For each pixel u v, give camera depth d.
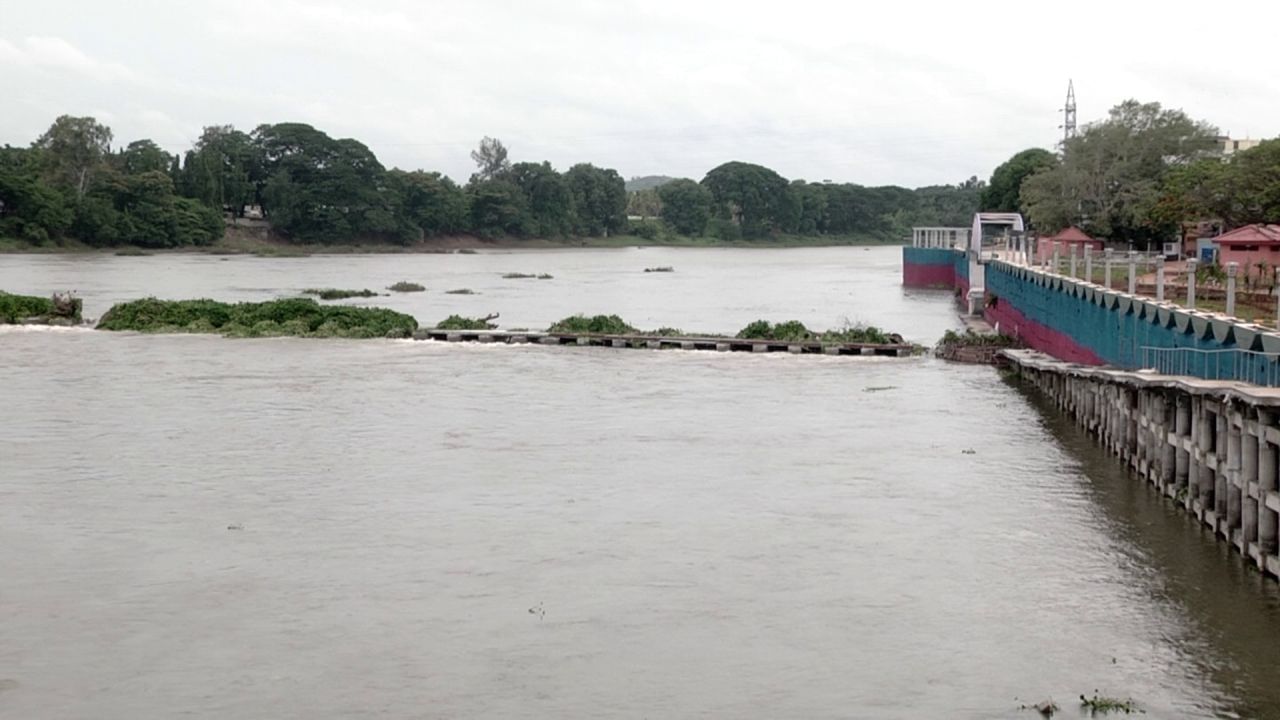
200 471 42.53
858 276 177.88
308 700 24.83
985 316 102.44
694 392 59.34
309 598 30.25
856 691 25.14
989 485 40.72
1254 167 85.62
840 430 50.00
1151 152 117.50
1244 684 25.19
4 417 51.91
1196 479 35.56
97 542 34.56
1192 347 40.19
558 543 34.47
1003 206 175.38
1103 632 27.94
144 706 24.61
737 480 41.44
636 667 26.33
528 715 24.19
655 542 34.59
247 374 64.25
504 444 47.00
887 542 34.56
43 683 25.62
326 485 40.69
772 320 101.69
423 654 26.97
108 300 113.25
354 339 79.56
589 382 62.28
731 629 28.31
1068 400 53.34
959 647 27.25
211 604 29.88
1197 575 31.34
